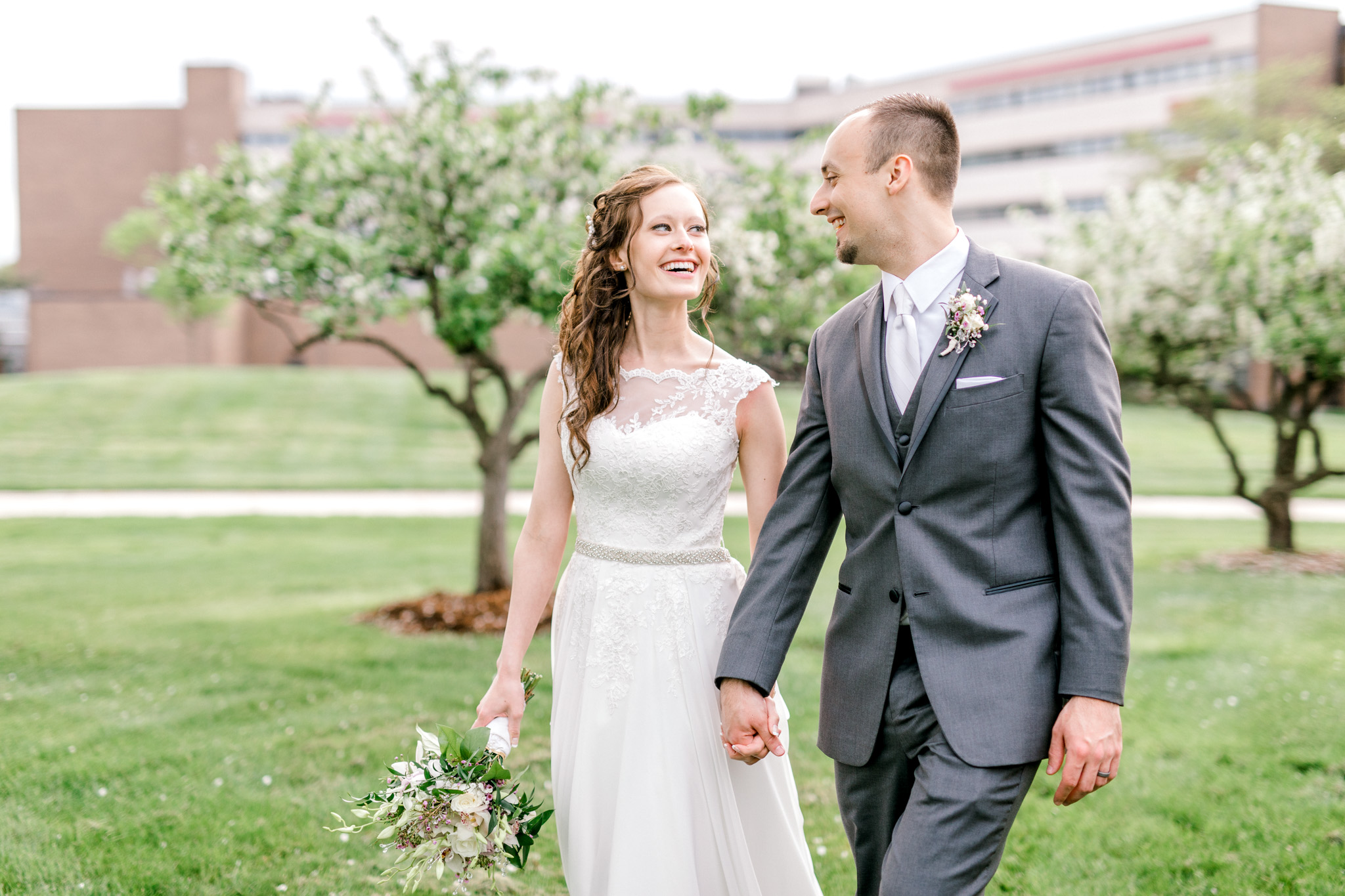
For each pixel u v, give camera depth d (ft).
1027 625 6.82
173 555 37.73
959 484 6.97
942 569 6.97
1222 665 20.20
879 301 7.55
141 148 153.99
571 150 25.07
